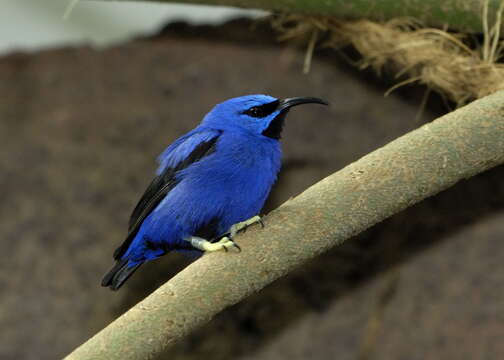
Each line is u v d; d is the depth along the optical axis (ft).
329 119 42.65
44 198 41.57
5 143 43.73
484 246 35.96
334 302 36.83
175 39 46.80
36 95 45.60
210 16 46.98
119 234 40.40
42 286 38.99
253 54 44.93
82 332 37.68
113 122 43.65
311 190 17.11
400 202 16.99
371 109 42.55
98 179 41.88
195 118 43.01
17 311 38.27
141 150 42.73
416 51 25.41
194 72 44.42
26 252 39.93
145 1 25.93
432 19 23.61
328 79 43.60
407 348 33.60
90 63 46.14
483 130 16.94
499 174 38.04
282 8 24.75
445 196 38.11
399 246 37.42
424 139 17.01
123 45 46.85
